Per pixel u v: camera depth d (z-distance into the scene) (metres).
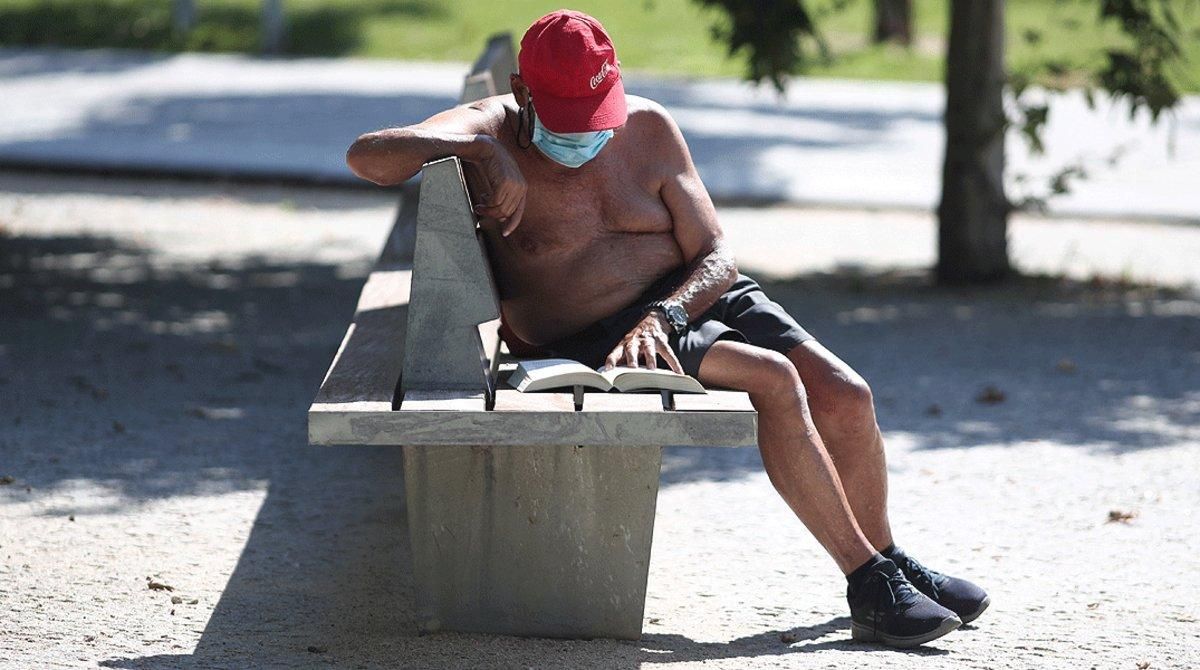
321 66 74.00
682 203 11.38
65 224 35.41
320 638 10.90
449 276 10.14
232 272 29.81
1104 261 33.53
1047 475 16.12
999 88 29.94
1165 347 23.78
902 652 10.84
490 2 89.12
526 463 10.78
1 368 20.36
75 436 16.95
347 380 10.38
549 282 11.33
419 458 10.78
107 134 49.75
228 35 82.19
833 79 72.69
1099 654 10.84
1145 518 14.56
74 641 10.58
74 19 84.50
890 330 25.14
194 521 13.98
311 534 13.74
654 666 10.38
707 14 30.36
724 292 11.26
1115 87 27.11
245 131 51.62
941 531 14.15
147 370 20.67
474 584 11.00
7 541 13.03
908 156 49.03
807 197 41.16
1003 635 11.27
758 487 15.70
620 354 10.61
